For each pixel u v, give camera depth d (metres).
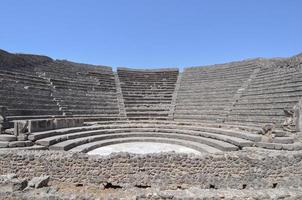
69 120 20.44
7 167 11.03
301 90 17.92
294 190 7.98
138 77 35.34
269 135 14.94
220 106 24.75
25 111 19.00
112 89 31.94
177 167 10.92
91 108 26.75
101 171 10.90
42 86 24.64
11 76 21.75
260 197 7.49
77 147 15.50
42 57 29.06
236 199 7.45
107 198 7.48
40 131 16.67
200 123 23.22
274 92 20.50
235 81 27.31
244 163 10.89
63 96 25.23
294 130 14.99
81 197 7.45
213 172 10.90
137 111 28.80
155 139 19.81
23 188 8.22
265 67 25.81
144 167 10.93
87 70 33.53
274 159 10.81
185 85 32.44
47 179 9.28
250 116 20.41
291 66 22.44
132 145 18.17
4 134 14.48
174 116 26.86
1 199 7.61
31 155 11.03
